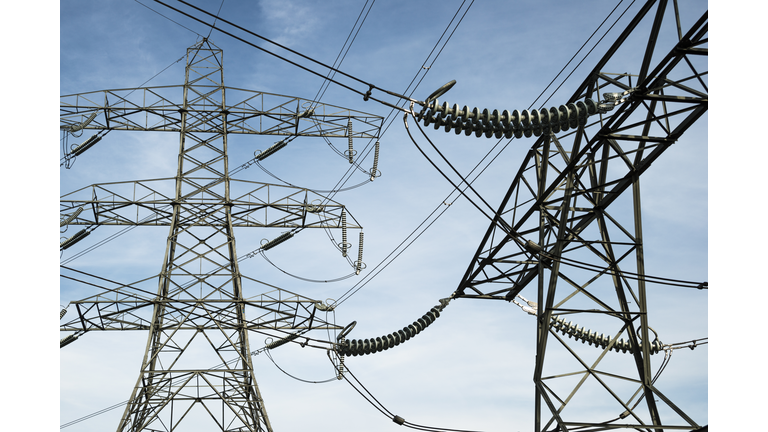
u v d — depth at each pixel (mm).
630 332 16875
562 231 16625
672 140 14586
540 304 17344
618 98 13852
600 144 15086
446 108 13766
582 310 16766
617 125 14758
